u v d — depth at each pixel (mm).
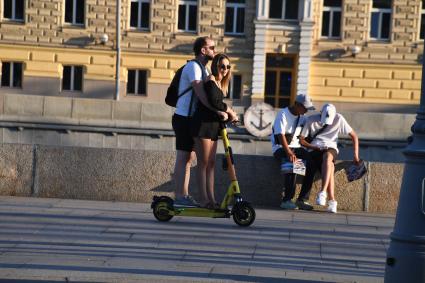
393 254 11781
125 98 67875
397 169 20906
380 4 67688
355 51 67062
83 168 21172
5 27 67688
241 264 14180
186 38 68000
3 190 21359
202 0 67812
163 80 68125
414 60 67312
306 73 67062
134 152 21094
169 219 18031
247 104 67688
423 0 67312
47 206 19703
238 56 67688
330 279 13289
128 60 67812
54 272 13266
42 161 21266
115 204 20531
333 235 17359
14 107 45719
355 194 21000
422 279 11547
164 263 14062
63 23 67938
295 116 20844
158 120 45812
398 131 45188
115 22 67562
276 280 13086
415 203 11664
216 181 21156
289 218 19312
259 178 21141
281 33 67062
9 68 68188
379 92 67562
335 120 20781
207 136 17234
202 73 17297
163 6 67938
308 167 20688
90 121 45812
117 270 13461
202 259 14477
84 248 15141
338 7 67625
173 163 21031
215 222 18266
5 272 13227
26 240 15688
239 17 67938
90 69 67812
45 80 68000
